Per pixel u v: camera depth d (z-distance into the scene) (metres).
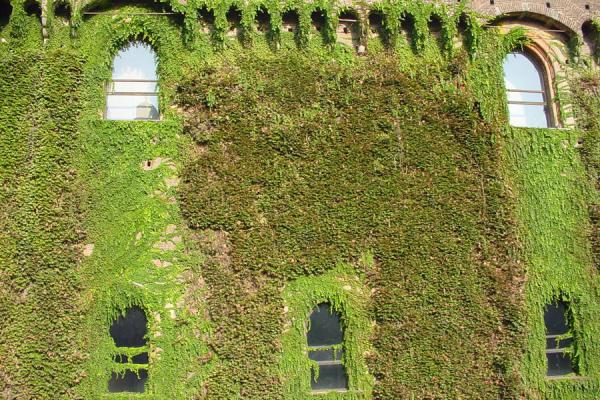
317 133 14.91
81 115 14.38
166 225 13.91
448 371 14.09
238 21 15.54
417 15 16.16
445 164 15.30
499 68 16.56
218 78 14.97
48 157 13.87
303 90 15.20
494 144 15.75
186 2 15.17
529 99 17.03
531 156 16.08
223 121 14.65
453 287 14.55
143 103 14.98
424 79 15.91
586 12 17.38
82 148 14.12
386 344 14.03
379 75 15.70
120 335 13.46
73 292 13.34
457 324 14.37
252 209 14.19
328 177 14.66
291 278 14.03
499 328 14.60
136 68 15.18
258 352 13.54
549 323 15.36
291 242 14.16
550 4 17.17
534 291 15.15
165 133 14.43
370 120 15.25
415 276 14.44
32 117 14.06
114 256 13.63
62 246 13.48
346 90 15.38
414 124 15.45
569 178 16.16
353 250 14.35
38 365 12.88
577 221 15.90
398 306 14.21
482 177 15.45
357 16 15.98
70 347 13.10
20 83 14.23
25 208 13.50
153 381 13.16
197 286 13.69
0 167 13.63
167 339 13.37
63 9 15.02
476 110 16.02
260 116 14.81
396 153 15.12
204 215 13.98
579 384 14.84
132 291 13.46
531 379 14.62
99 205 13.86
